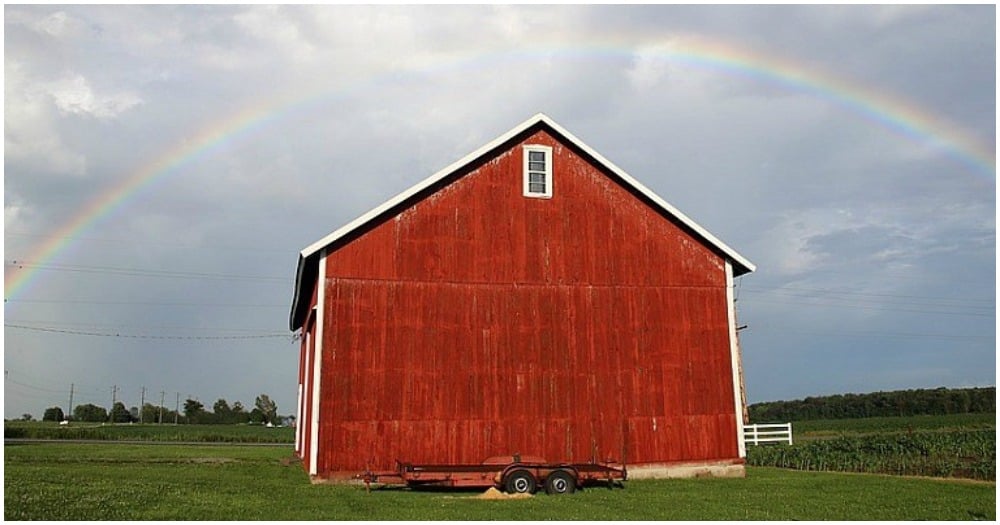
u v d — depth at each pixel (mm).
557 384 21219
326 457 19562
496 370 20953
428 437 20219
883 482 21141
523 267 21688
